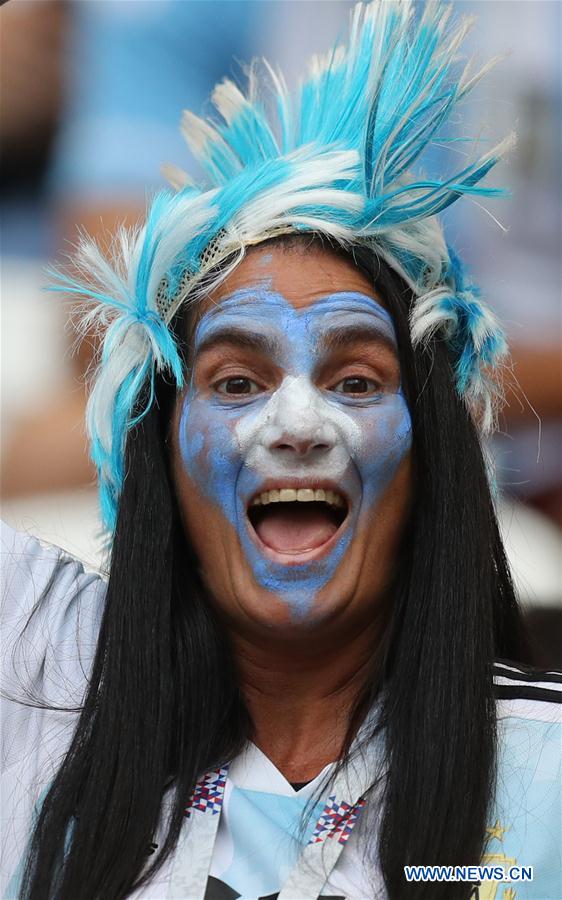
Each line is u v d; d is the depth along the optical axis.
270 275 5.48
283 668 5.52
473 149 6.00
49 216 11.72
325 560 5.32
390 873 5.05
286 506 5.57
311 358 5.39
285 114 6.15
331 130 5.92
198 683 5.54
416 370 5.55
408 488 5.52
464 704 5.33
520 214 11.07
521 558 10.08
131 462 5.72
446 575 5.49
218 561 5.48
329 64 6.07
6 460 11.00
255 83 6.91
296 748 5.54
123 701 5.47
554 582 10.14
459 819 5.14
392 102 5.70
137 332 5.76
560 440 10.69
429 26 5.80
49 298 11.45
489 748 5.29
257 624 5.36
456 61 5.85
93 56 11.86
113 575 5.66
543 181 11.09
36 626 5.95
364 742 5.39
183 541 5.69
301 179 5.58
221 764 5.41
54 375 11.24
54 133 11.80
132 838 5.23
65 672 5.85
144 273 5.67
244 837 5.19
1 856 5.48
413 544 5.56
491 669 5.45
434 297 5.59
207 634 5.59
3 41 11.73
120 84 11.82
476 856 5.11
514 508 10.37
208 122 7.23
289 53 11.62
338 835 5.14
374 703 5.50
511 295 10.96
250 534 5.38
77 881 5.17
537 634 9.80
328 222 5.49
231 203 5.61
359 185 5.62
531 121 11.10
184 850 5.18
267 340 5.40
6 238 11.67
